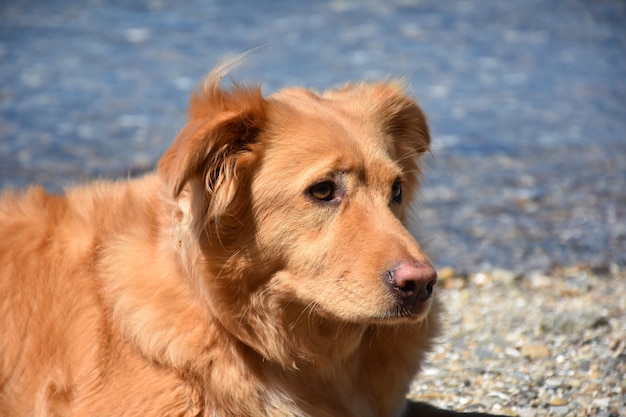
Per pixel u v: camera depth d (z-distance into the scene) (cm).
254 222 592
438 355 844
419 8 3297
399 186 637
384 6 3316
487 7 3341
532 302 1007
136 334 583
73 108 1978
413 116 701
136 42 2645
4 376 614
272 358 600
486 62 2514
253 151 597
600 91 2252
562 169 1659
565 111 2075
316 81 2155
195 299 587
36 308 618
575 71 2444
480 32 2903
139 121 1889
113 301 600
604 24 3070
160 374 582
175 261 594
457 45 2702
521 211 1419
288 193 589
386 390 646
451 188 1544
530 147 1800
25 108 1966
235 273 584
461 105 2100
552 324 887
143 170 1570
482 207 1439
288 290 595
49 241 638
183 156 548
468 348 858
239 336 588
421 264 561
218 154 578
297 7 3266
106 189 677
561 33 2917
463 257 1203
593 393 711
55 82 2192
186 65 2364
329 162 590
